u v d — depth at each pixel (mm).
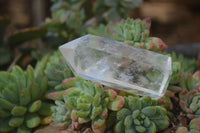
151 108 263
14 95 285
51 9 451
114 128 275
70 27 427
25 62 442
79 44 267
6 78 291
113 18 419
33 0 783
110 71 267
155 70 264
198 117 277
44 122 291
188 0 854
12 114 282
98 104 262
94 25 437
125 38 301
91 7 446
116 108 266
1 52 423
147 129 268
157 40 297
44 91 298
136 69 266
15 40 417
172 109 296
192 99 286
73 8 429
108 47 270
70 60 270
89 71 269
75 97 269
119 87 271
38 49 449
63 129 284
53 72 298
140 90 268
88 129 281
